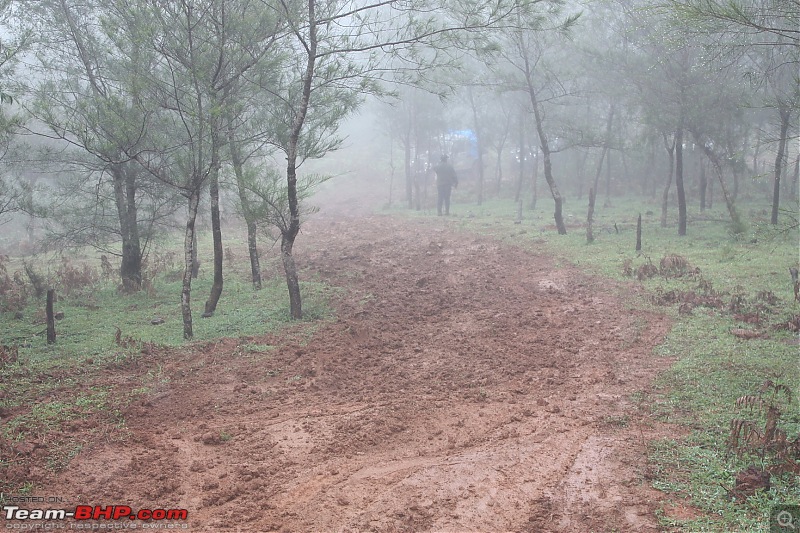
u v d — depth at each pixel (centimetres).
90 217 1522
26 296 1420
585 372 866
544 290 1324
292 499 572
